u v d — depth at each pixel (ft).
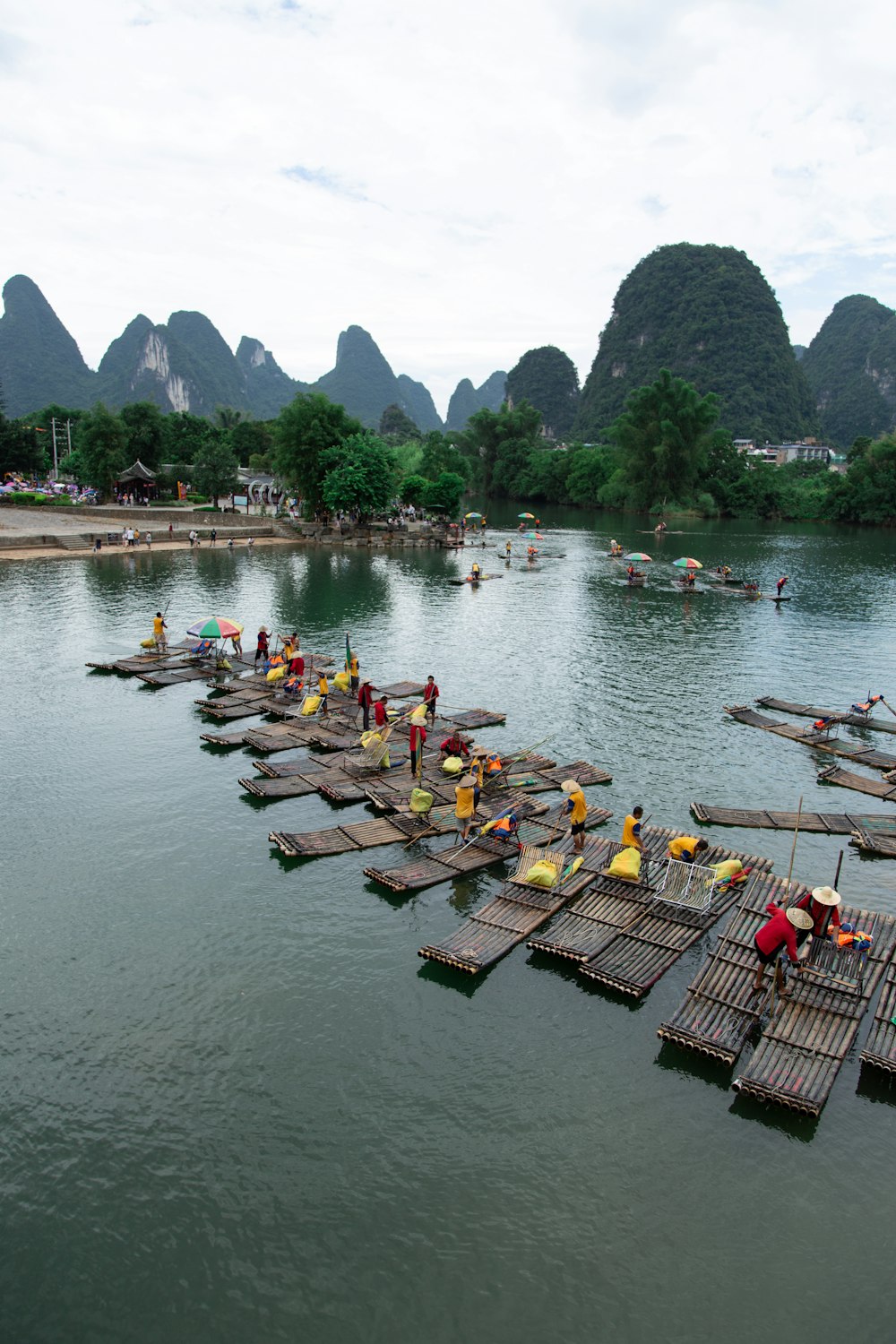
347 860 67.87
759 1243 36.58
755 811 78.43
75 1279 34.78
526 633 154.81
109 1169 39.70
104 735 95.35
